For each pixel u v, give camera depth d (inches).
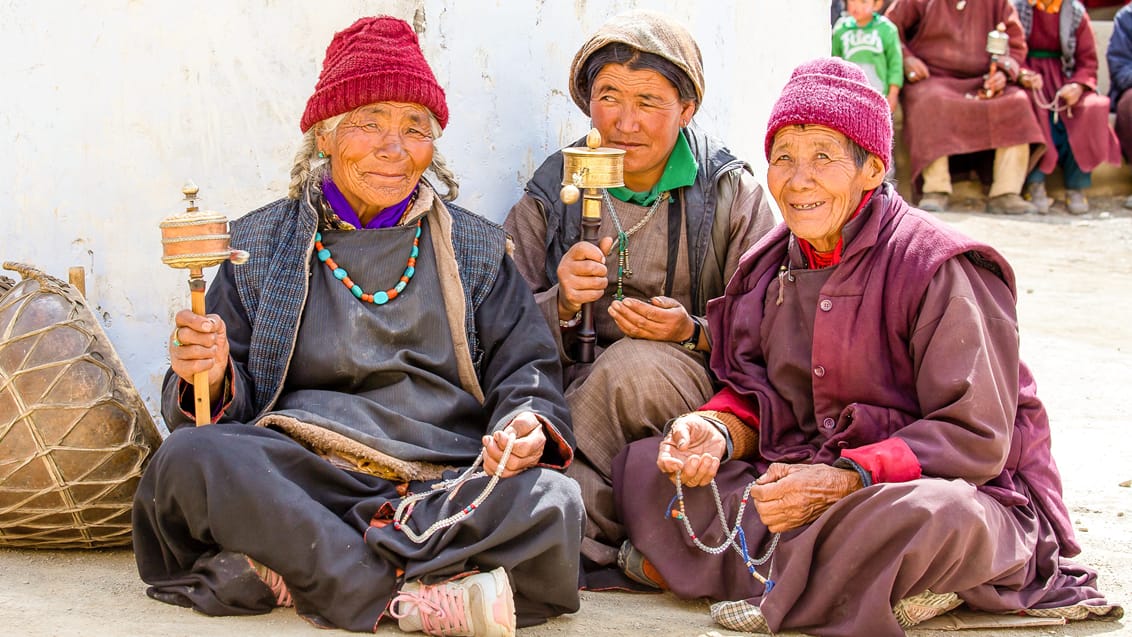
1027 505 121.2
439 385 125.6
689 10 175.8
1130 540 143.9
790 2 203.5
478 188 159.0
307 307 124.5
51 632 103.2
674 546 123.8
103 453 122.2
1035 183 406.9
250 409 122.7
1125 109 418.0
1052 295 302.2
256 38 146.7
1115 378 228.8
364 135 121.2
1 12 136.7
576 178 134.3
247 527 108.7
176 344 114.2
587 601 123.4
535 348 128.7
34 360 121.2
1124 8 430.6
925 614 114.3
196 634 104.2
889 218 123.3
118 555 129.9
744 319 132.3
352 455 119.3
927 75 403.5
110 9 139.5
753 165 195.8
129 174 142.7
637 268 144.9
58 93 139.1
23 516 123.5
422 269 127.6
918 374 119.7
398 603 109.3
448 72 154.3
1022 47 402.6
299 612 110.7
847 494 114.0
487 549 110.0
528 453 113.7
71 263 141.9
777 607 111.1
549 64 164.9
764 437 127.4
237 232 126.7
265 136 148.9
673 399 133.3
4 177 138.7
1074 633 115.6
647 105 138.1
